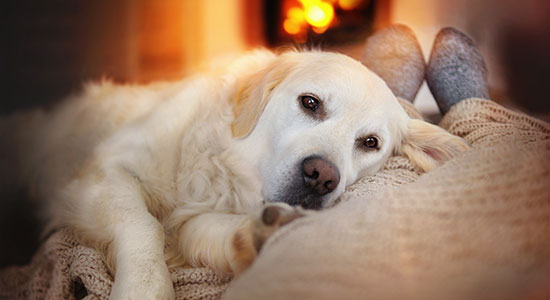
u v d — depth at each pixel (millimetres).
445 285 445
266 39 2088
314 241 516
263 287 487
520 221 503
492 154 580
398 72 1114
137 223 717
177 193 818
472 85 1087
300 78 788
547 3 1699
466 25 1842
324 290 455
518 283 436
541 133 704
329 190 724
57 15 1791
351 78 783
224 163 806
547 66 1601
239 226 662
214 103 845
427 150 844
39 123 1015
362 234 514
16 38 1730
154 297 638
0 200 967
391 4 1985
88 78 1720
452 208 520
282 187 739
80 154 928
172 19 1933
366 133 787
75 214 759
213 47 2002
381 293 444
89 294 685
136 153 816
